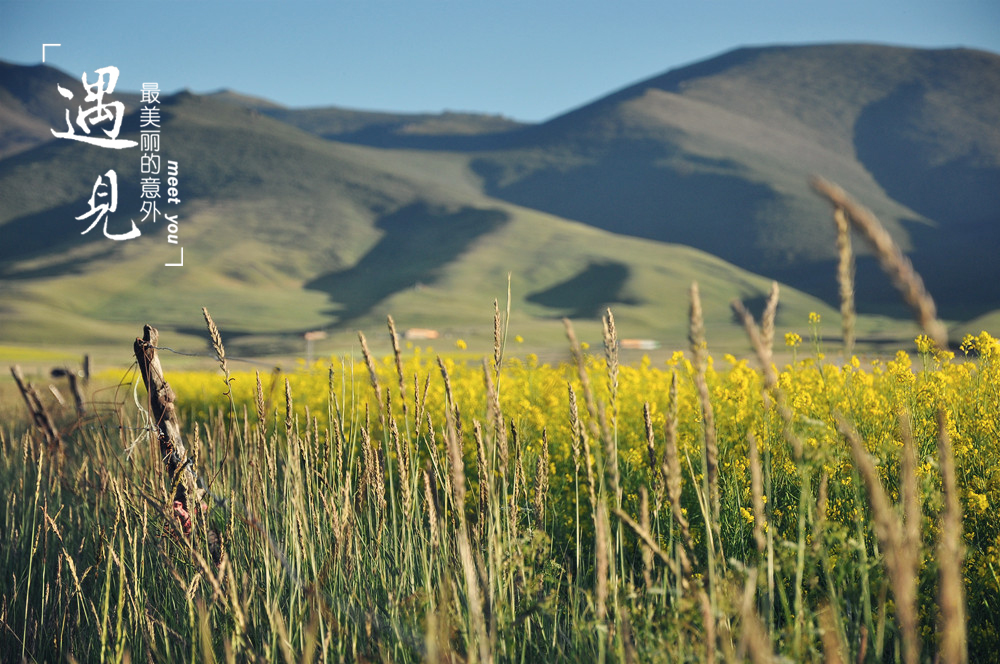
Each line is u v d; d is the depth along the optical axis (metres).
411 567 3.62
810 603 3.42
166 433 4.80
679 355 8.81
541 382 8.53
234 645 3.06
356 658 3.01
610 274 181.12
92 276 169.75
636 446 6.54
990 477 4.21
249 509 4.18
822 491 2.74
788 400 5.39
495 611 2.98
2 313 132.38
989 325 65.00
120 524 4.50
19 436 8.22
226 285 179.75
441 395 8.28
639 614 3.03
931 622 3.19
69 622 3.97
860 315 145.25
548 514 5.07
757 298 168.88
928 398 5.39
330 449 4.19
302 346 92.19
